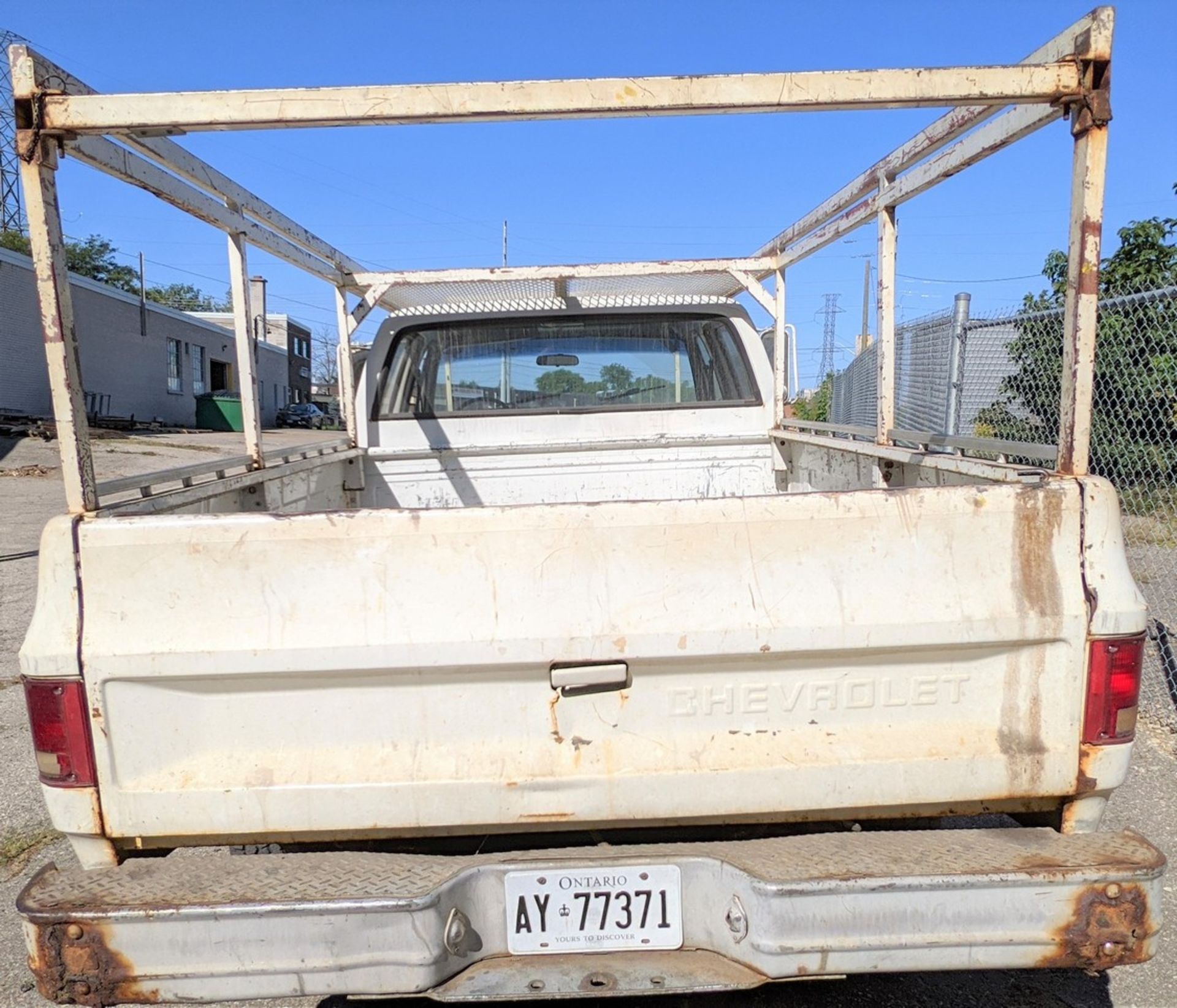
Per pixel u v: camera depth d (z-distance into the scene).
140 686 1.76
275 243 3.45
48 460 17.14
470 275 4.21
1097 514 1.78
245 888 1.68
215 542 1.75
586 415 4.23
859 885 1.62
